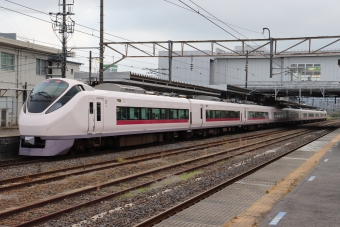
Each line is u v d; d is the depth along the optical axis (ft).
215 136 114.21
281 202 27.73
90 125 60.39
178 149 72.84
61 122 55.57
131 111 71.20
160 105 81.10
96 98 61.93
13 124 111.04
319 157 56.34
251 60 186.60
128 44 88.79
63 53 88.22
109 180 41.34
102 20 89.86
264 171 44.78
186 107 92.32
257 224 22.45
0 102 107.04
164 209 29.14
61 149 56.03
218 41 86.99
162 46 89.25
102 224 24.85
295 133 130.52
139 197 32.78
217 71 191.31
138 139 75.97
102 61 89.51
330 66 171.63
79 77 104.63
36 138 55.16
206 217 25.43
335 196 29.55
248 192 33.40
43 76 123.65
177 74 191.93
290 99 260.83
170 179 41.73
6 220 25.93
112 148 75.15
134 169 48.52
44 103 55.88
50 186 36.96
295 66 176.65
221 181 40.83
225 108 115.65
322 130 156.15
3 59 108.27
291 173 42.04
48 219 25.75
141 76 90.58
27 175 41.14
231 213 26.45
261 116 150.92
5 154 57.16
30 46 114.73
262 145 81.71
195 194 34.68
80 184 38.34
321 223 22.45
